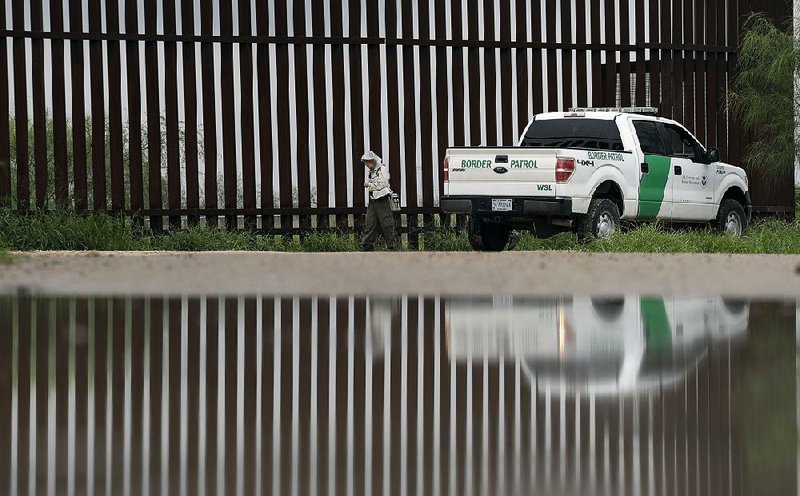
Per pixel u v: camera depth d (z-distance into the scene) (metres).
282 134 69.19
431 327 19.55
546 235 65.00
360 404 11.48
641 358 15.07
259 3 68.56
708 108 80.94
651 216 66.75
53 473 8.48
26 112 65.38
